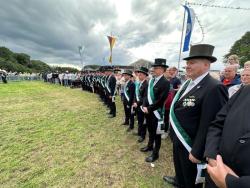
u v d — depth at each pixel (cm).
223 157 127
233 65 386
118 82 1288
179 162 254
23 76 3341
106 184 317
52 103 1074
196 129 226
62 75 2464
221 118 150
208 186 153
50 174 342
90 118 744
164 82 385
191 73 229
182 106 237
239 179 103
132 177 338
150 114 398
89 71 1783
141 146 473
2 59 7544
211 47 221
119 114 823
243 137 116
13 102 1070
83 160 396
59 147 458
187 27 673
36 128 600
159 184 320
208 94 206
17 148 447
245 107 126
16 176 334
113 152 436
